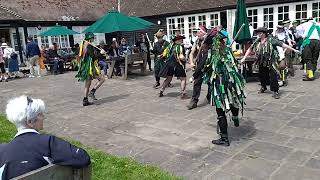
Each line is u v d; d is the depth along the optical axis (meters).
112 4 23.45
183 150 4.87
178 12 19.66
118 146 5.19
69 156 2.26
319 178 3.84
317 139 4.96
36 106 2.39
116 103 8.04
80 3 21.97
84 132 5.98
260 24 17.16
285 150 4.64
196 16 19.27
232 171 4.13
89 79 7.84
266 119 6.01
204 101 7.65
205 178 3.99
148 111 7.11
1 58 13.01
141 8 22.00
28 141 2.27
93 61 7.91
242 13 9.37
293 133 5.26
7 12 17.89
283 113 6.30
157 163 4.48
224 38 4.83
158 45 10.23
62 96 9.37
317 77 9.59
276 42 7.30
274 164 4.25
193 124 6.02
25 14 18.86
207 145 4.99
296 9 15.95
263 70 7.80
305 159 4.34
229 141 5.08
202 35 6.46
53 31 16.45
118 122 6.46
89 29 11.80
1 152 2.28
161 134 5.61
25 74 14.80
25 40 18.55
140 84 10.51
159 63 9.36
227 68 4.71
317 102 6.86
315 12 15.42
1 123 6.65
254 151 4.67
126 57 11.48
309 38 8.98
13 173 2.17
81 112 7.40
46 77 13.83
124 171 4.20
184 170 4.23
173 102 7.76
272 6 16.59
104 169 4.26
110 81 11.34
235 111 5.27
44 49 15.67
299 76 9.88
